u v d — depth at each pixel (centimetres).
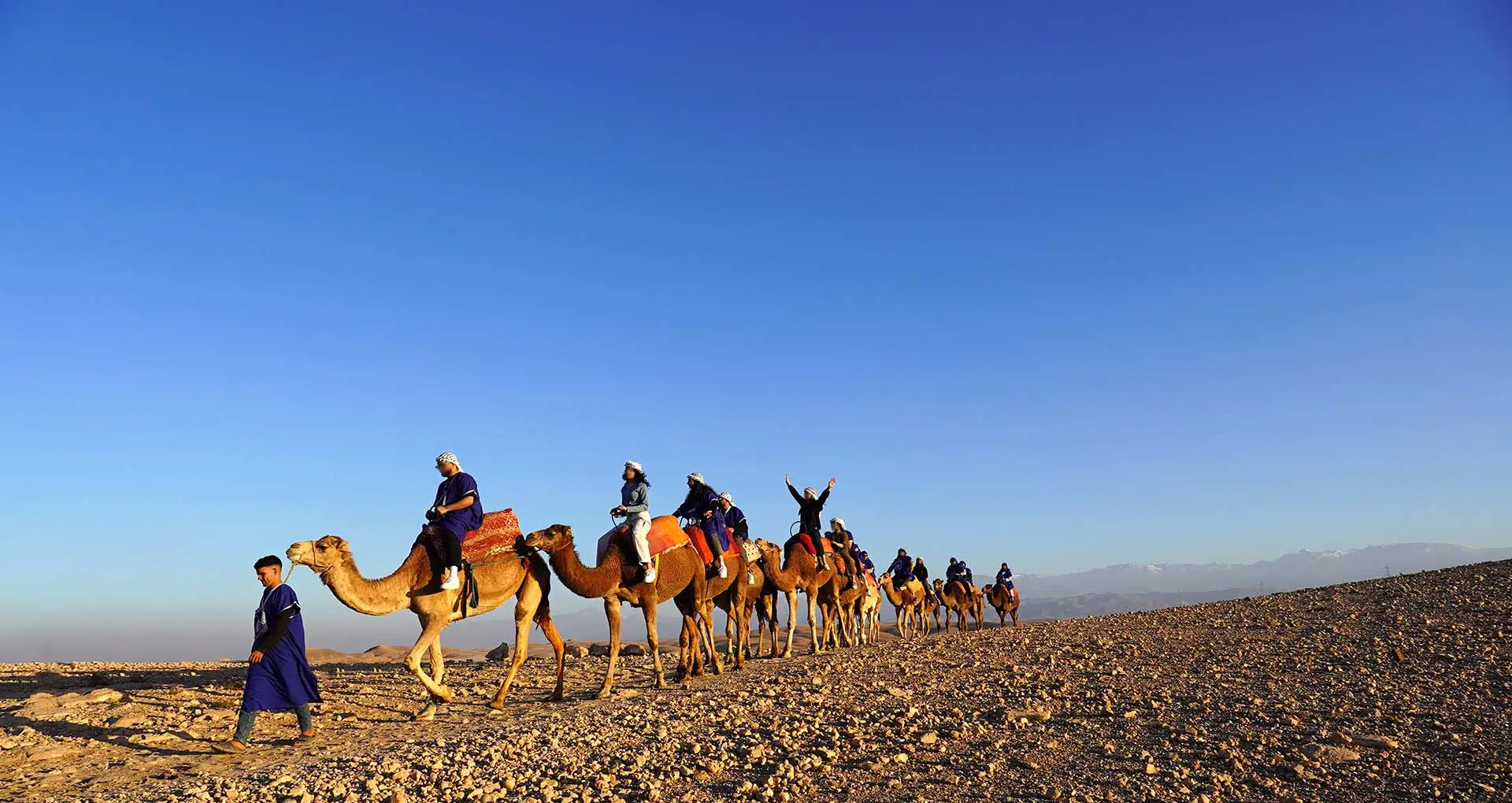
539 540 1240
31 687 1470
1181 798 647
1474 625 1549
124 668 1898
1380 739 782
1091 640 1742
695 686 1338
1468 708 928
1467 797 638
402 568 1106
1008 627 2823
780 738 884
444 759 862
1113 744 827
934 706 1053
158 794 795
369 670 1808
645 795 726
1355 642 1480
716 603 1716
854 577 2262
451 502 1156
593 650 2294
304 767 880
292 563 1029
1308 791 665
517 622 1255
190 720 1130
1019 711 966
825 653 1870
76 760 949
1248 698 1030
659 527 1366
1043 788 698
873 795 702
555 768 824
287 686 1012
